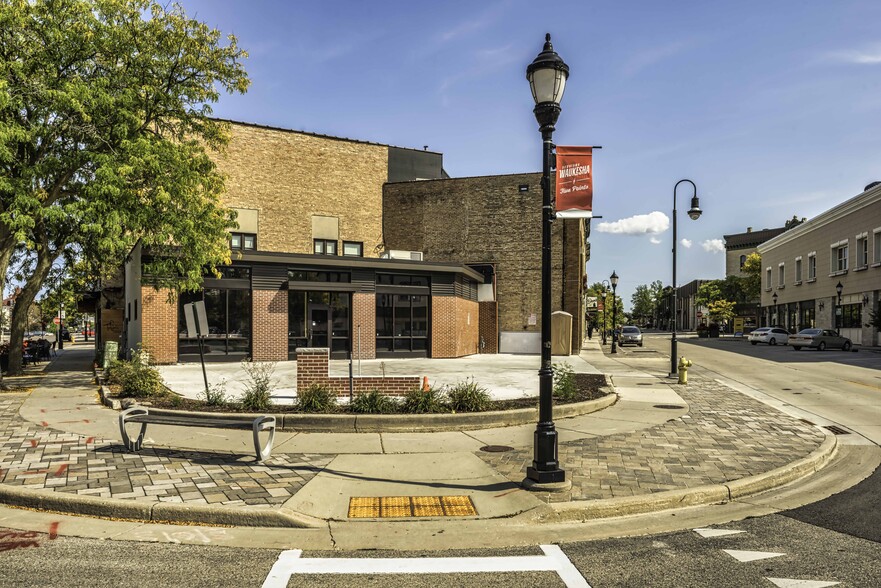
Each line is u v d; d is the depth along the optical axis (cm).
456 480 737
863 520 610
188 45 1708
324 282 2542
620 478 733
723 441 954
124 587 446
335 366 2345
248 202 3225
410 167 4234
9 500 648
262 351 2412
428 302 2875
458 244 3641
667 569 487
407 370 2169
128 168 1484
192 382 1673
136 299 2278
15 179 1430
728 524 602
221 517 596
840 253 4794
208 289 2350
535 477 693
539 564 500
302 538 563
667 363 2792
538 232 3553
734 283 8588
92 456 820
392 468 788
